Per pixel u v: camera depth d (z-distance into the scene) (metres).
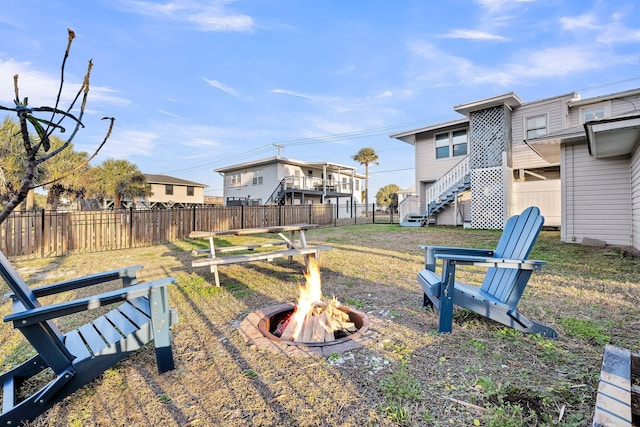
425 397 1.90
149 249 9.10
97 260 7.37
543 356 2.35
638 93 10.61
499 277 3.04
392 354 2.44
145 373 2.26
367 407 1.83
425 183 16.11
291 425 1.70
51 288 2.34
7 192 10.66
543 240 8.85
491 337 2.69
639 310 3.26
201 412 1.83
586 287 4.14
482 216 12.62
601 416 1.16
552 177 13.73
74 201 21.12
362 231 12.83
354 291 4.21
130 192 21.22
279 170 23.53
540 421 1.67
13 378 2.13
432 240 9.45
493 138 12.39
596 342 2.56
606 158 7.82
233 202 24.69
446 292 2.80
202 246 9.60
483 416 1.71
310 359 2.39
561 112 11.60
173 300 3.95
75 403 1.94
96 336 2.31
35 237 8.12
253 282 4.82
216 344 2.70
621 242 7.62
